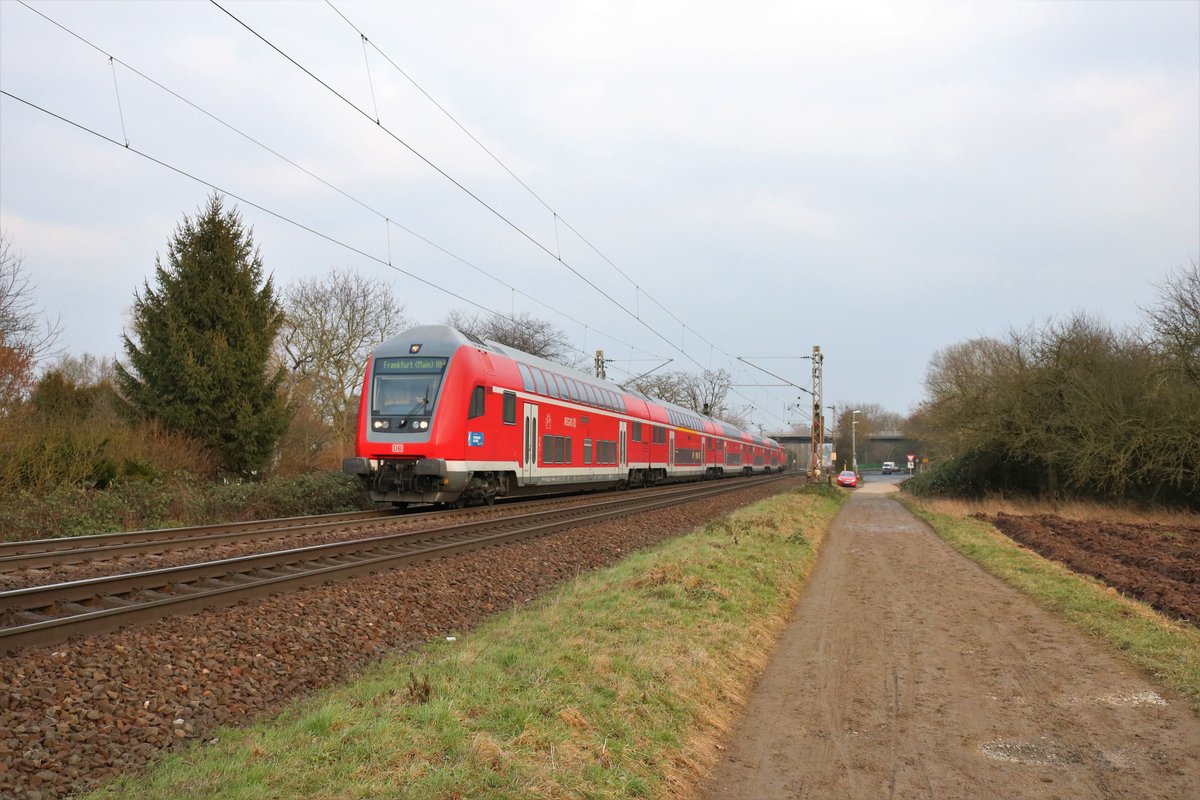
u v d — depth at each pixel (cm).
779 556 1683
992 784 610
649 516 2411
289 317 4309
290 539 1531
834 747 688
